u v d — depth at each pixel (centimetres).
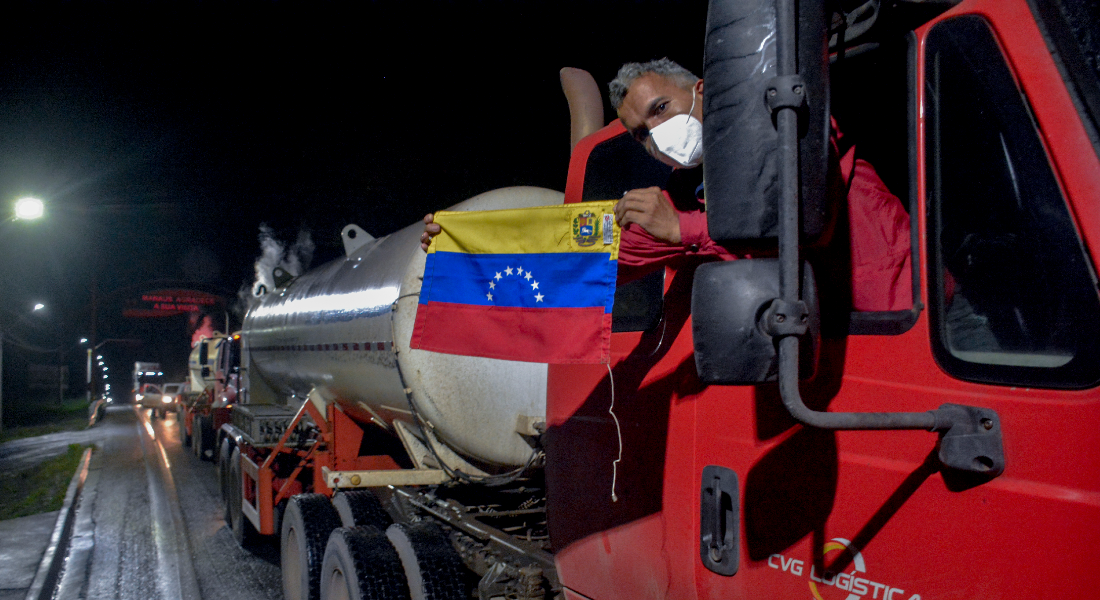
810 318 131
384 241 532
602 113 318
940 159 151
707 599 196
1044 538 126
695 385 203
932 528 143
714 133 138
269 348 748
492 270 231
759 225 132
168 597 634
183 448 1888
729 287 133
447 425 418
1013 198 137
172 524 926
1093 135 128
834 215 150
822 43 135
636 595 226
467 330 232
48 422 3406
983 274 141
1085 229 126
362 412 540
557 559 272
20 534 870
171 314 6172
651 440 220
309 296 627
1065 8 135
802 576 168
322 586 414
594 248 212
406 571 358
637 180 254
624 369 235
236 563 739
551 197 455
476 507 401
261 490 629
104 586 671
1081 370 125
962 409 138
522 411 426
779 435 176
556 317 215
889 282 167
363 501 447
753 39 134
